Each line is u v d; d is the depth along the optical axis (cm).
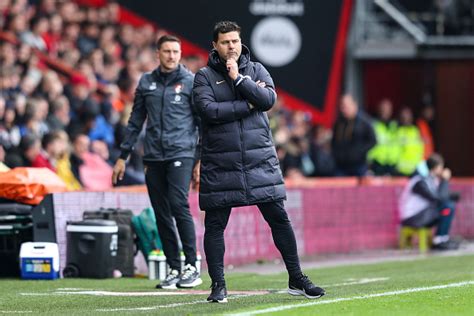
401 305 2569
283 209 2670
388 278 3619
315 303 2600
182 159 3183
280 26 6800
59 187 3753
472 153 7544
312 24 6850
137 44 6191
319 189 5231
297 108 6844
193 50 6631
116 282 3491
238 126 2611
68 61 5603
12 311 2659
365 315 2377
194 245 3194
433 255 5094
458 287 3030
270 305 2558
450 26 7381
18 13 5528
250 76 2653
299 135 6169
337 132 6022
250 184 2609
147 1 6519
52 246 3603
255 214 4741
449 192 5609
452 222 6012
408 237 5597
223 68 2644
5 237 3716
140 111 3262
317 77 6869
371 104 7362
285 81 6819
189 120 3212
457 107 7412
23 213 3700
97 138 5197
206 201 2630
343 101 5994
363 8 7262
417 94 7369
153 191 3238
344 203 5388
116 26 6116
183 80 3219
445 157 7462
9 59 5097
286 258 2705
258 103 2594
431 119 7362
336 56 6894
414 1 7438
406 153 6769
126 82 5731
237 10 6712
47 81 5128
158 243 3719
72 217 3719
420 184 5503
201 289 3180
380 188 5625
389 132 6769
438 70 7381
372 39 7281
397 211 5719
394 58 7281
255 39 6781
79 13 5916
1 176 3712
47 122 4925
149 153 3209
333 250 5312
